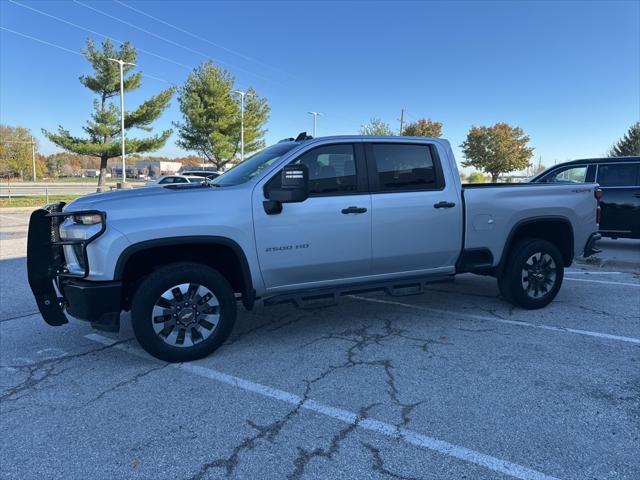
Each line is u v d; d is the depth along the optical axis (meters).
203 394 3.66
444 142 5.27
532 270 5.67
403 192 4.96
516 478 2.63
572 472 2.68
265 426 3.20
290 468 2.75
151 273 4.14
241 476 2.69
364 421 3.24
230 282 4.70
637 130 57.53
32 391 3.76
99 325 4.04
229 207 4.24
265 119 42.97
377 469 2.73
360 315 5.66
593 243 6.16
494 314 5.64
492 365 4.12
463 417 3.27
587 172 10.09
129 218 3.97
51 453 2.92
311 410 3.40
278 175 4.47
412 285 5.11
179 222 4.05
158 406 3.48
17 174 87.31
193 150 41.09
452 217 5.17
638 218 9.42
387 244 4.89
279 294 4.56
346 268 4.77
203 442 3.02
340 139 4.75
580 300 6.23
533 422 3.19
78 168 122.81
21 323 5.54
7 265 9.19
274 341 4.80
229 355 4.43
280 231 4.42
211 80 38.06
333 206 4.61
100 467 2.78
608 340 4.71
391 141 4.96
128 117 35.38
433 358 4.30
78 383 3.89
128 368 4.18
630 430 3.08
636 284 7.17
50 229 4.20
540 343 4.64
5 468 2.78
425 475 2.67
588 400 3.48
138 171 109.25
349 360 4.28
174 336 4.22
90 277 3.95
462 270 5.38
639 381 3.79
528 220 5.59
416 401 3.50
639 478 2.62
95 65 34.06
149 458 2.86
